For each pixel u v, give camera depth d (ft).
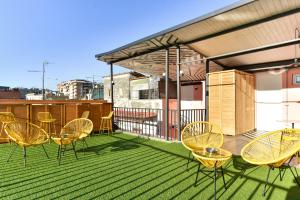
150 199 8.54
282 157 7.91
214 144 11.69
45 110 21.02
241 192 9.06
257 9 11.21
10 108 19.48
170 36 16.14
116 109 30.04
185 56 22.50
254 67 23.02
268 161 8.18
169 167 12.22
